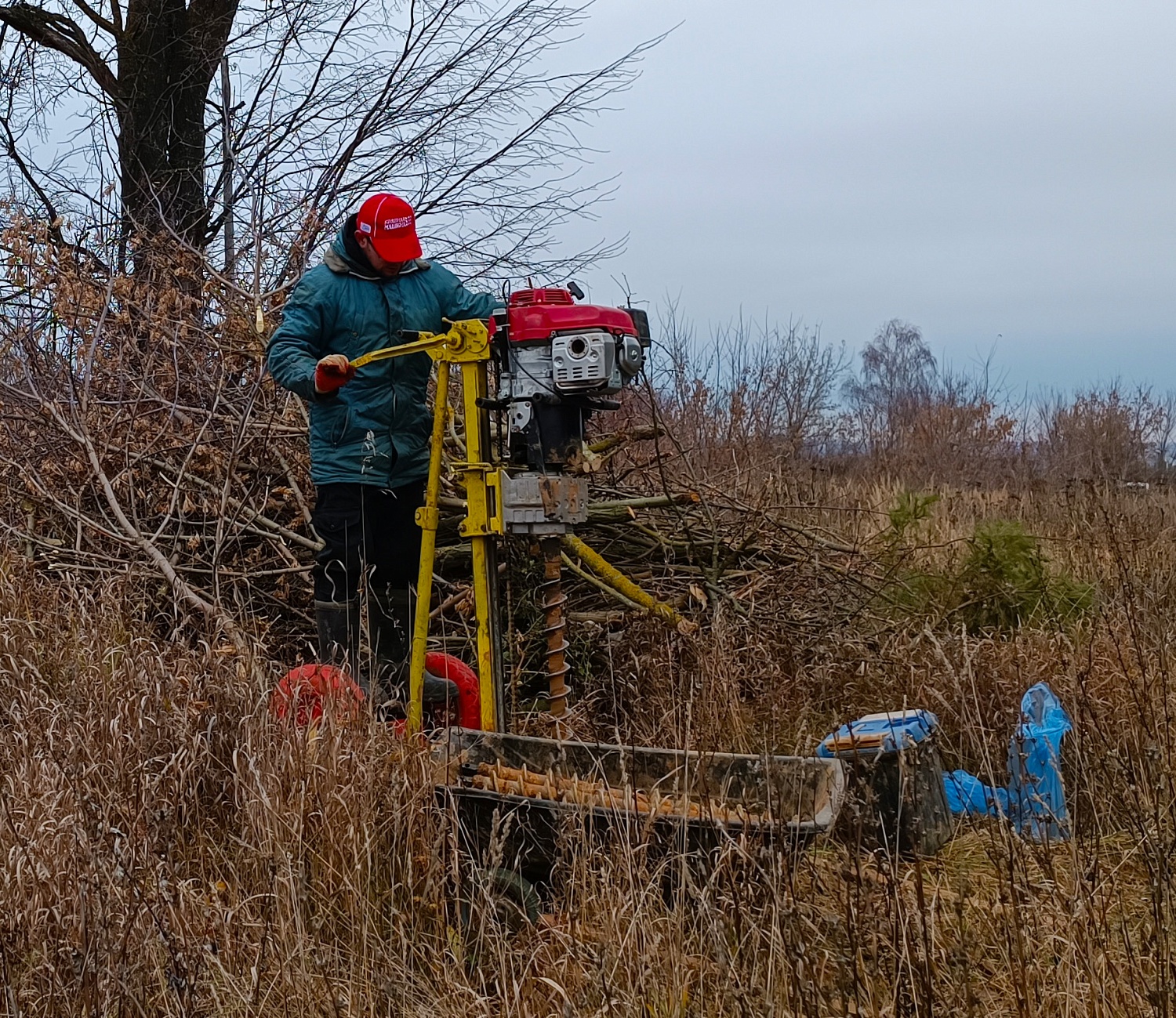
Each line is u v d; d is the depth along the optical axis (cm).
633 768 348
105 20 1042
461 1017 293
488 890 312
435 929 329
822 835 344
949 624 604
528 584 548
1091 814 376
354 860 330
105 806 352
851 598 618
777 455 865
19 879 316
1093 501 843
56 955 299
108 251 777
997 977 300
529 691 549
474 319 450
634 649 537
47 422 609
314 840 340
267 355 468
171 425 601
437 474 424
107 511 611
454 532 564
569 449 425
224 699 412
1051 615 587
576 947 301
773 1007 263
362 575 448
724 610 566
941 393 1634
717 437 874
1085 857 349
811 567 612
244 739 388
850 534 748
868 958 294
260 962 299
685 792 327
